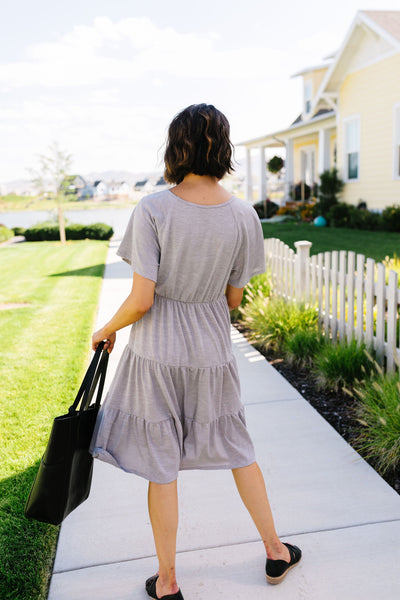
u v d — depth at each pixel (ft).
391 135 44.62
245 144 86.48
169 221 5.57
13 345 18.06
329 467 9.57
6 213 203.62
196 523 8.05
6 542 7.56
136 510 8.50
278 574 6.66
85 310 23.04
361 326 14.11
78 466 5.98
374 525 7.86
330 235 42.27
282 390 13.37
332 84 51.57
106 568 7.17
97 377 6.47
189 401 6.07
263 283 21.42
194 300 5.98
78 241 68.18
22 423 11.62
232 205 5.92
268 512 6.55
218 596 6.59
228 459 6.35
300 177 78.89
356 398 12.35
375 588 6.64
